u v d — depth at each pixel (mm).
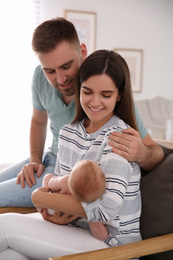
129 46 4977
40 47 1275
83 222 1144
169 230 1133
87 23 4691
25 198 1525
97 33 4797
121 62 1064
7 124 4434
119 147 1041
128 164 1054
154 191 1190
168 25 5109
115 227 1071
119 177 996
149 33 5039
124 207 1104
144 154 1118
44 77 1608
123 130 1100
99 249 976
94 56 1052
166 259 1130
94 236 1099
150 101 4250
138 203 1168
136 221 1141
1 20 4262
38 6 4426
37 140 1775
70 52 1291
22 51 4402
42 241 1041
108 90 1033
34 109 1774
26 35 4398
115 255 970
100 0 4730
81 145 1175
